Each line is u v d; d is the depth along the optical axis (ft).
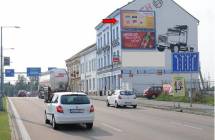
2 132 56.34
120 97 121.80
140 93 207.10
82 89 303.89
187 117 84.94
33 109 118.21
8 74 233.76
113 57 214.07
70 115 63.52
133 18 214.48
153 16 217.15
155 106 122.42
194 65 111.04
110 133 57.98
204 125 67.72
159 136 53.31
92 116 64.64
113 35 227.40
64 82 192.95
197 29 221.87
